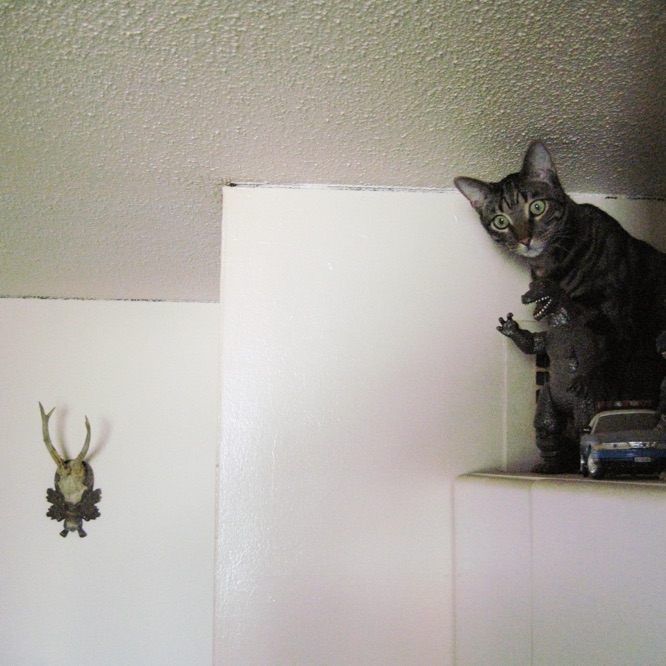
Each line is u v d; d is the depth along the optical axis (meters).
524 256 0.96
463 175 1.10
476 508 0.92
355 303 1.13
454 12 0.71
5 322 2.24
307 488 1.08
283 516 1.08
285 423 1.10
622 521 0.61
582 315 0.93
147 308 2.28
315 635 1.04
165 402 2.25
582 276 0.96
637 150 1.00
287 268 1.13
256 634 1.05
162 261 1.71
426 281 1.13
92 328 2.26
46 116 0.95
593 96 0.86
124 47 0.79
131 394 2.25
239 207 1.15
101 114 0.94
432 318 1.12
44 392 2.23
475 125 0.94
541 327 1.13
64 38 0.77
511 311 1.13
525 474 0.96
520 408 1.11
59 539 2.18
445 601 1.05
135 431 2.23
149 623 2.15
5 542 2.17
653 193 1.15
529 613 0.75
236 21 0.73
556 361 0.94
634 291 0.97
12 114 0.95
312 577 1.06
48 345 2.25
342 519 1.07
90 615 2.14
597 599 0.63
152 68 0.83
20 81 0.86
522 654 0.77
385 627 1.04
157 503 2.21
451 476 1.08
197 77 0.84
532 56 0.78
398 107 0.90
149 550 2.18
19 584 2.15
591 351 0.91
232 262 1.14
